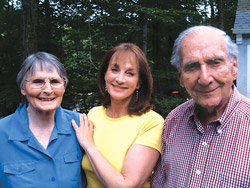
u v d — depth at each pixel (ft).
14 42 29.58
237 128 4.42
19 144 5.53
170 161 5.22
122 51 6.27
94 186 6.14
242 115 4.46
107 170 5.52
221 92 4.58
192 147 4.88
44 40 25.58
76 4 24.85
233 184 4.24
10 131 5.61
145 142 5.72
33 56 5.68
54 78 5.58
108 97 6.96
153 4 28.09
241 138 4.34
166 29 36.45
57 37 26.40
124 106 6.40
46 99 5.61
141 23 26.32
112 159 5.94
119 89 6.20
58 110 6.27
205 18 31.96
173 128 5.44
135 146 5.73
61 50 25.99
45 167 5.60
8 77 27.53
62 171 5.80
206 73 4.48
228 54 4.54
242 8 27.96
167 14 24.72
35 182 5.45
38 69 5.50
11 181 5.35
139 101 6.46
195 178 4.63
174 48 5.11
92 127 6.57
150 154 5.69
